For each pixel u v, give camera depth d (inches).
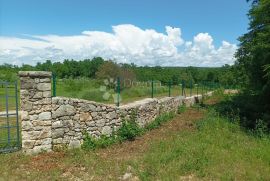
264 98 739.4
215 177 340.8
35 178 331.3
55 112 425.4
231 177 337.1
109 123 488.7
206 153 408.5
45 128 416.2
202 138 495.8
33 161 382.3
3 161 375.2
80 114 450.0
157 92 1446.9
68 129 437.4
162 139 508.1
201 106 1000.2
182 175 346.0
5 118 679.7
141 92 1355.8
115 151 440.5
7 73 1844.2
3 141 444.1
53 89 432.1
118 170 355.3
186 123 672.4
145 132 569.0
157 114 680.4
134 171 352.2
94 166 367.6
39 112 412.8
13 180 324.2
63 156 405.7
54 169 356.5
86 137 454.3
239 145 461.7
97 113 471.5
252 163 385.4
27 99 406.0
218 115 685.3
